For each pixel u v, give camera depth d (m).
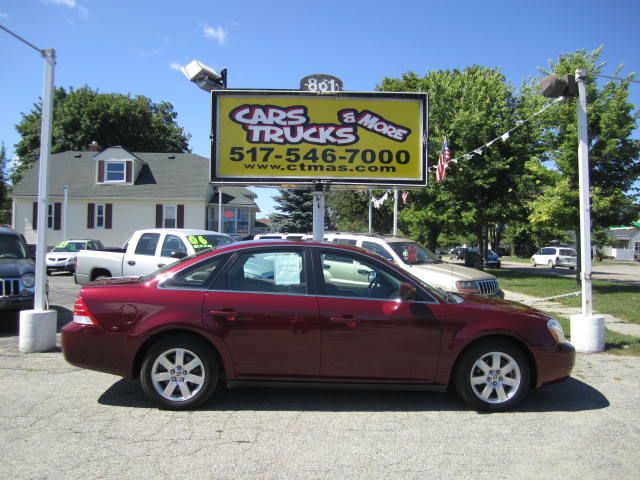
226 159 9.34
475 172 20.70
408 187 9.66
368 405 4.94
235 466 3.58
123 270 10.67
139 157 35.31
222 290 4.74
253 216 39.88
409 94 9.38
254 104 9.32
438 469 3.59
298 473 3.49
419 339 4.65
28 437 4.04
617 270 34.25
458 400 5.12
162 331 4.62
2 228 9.86
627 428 4.42
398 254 10.16
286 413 4.68
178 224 32.19
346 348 4.62
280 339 4.62
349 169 9.40
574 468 3.64
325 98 9.35
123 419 4.45
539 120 16.97
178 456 3.73
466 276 9.32
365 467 3.60
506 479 3.46
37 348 6.68
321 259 4.90
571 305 12.46
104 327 4.64
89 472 3.45
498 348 4.74
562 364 4.80
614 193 15.24
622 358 6.97
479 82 21.58
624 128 14.91
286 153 9.37
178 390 4.68
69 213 32.12
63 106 44.41
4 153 43.03
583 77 7.42
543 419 4.61
